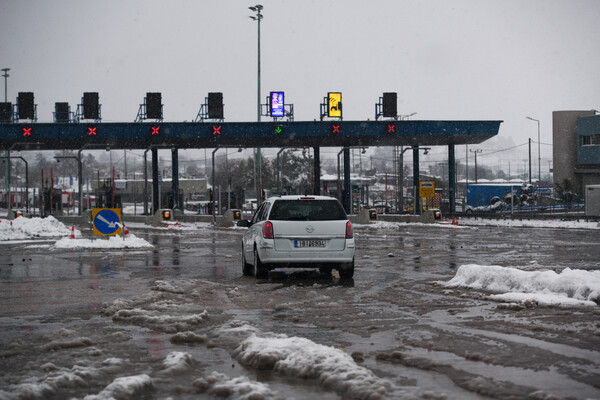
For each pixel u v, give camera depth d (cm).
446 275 1307
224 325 745
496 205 6756
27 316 839
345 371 501
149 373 532
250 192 8231
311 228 1269
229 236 3030
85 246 2177
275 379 509
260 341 599
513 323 743
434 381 496
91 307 917
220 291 1077
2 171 10788
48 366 548
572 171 7119
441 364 543
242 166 11406
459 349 608
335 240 1272
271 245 1254
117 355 600
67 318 822
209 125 4491
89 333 711
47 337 686
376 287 1120
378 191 9994
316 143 5141
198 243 2491
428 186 4781
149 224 4419
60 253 1983
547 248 2095
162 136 4484
